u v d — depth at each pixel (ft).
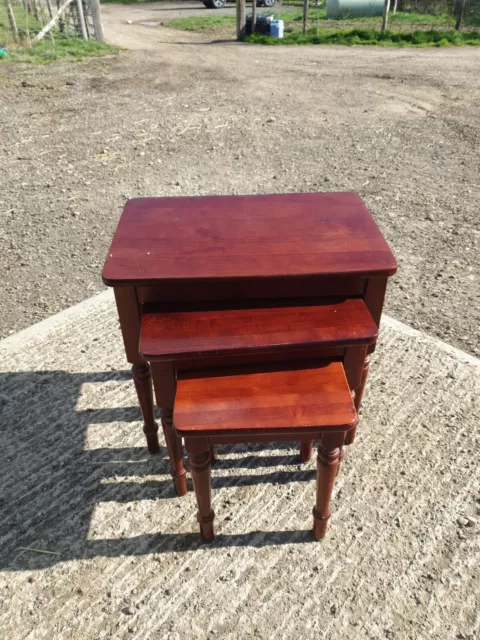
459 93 30.63
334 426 5.46
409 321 11.53
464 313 11.77
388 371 9.79
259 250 6.28
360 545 6.99
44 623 6.31
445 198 17.56
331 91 31.91
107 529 7.32
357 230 6.73
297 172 20.13
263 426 5.44
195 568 6.81
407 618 6.21
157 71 37.86
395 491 7.66
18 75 36.35
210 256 6.16
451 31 52.24
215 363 6.16
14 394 9.58
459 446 8.32
